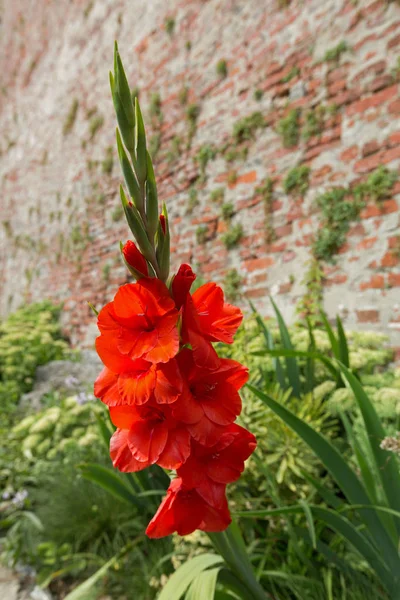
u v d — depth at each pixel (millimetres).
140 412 751
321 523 1451
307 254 3188
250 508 1549
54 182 7293
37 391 4109
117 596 1729
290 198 3348
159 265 755
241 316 808
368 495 1206
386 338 2334
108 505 2033
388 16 2811
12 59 9156
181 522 805
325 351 2150
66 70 7078
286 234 3359
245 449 804
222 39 4055
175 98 4578
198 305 807
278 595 1385
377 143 2830
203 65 4266
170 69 4688
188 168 4332
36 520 2078
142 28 5184
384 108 2812
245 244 3693
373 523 1157
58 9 7297
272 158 3510
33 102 8234
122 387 708
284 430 1550
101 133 6066
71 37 6914
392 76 2779
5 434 2957
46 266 7309
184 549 1527
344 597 1200
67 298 6578
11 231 8867
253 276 3605
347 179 2977
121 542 1936
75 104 6770
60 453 2500
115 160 5742
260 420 1582
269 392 1677
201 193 4168
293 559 1433
